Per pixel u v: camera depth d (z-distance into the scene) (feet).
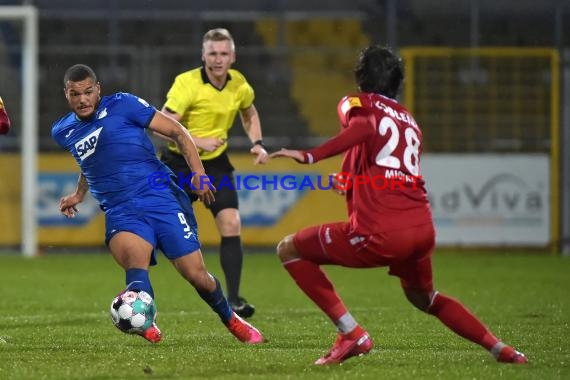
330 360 60.23
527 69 185.26
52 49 179.11
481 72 185.88
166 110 89.92
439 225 170.91
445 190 170.91
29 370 59.57
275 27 198.49
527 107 185.47
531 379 56.59
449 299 60.64
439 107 185.37
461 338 76.59
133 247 63.36
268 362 62.39
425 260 59.11
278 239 171.12
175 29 197.77
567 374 58.54
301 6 206.08
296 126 191.21
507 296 114.11
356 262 58.29
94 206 170.71
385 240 56.75
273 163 171.83
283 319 90.99
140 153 64.95
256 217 170.91
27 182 165.68
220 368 60.03
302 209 171.53
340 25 199.72
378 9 199.41
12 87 183.42
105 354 66.95
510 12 197.06
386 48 60.34
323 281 59.41
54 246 170.19
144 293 61.72
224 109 91.15
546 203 172.55
